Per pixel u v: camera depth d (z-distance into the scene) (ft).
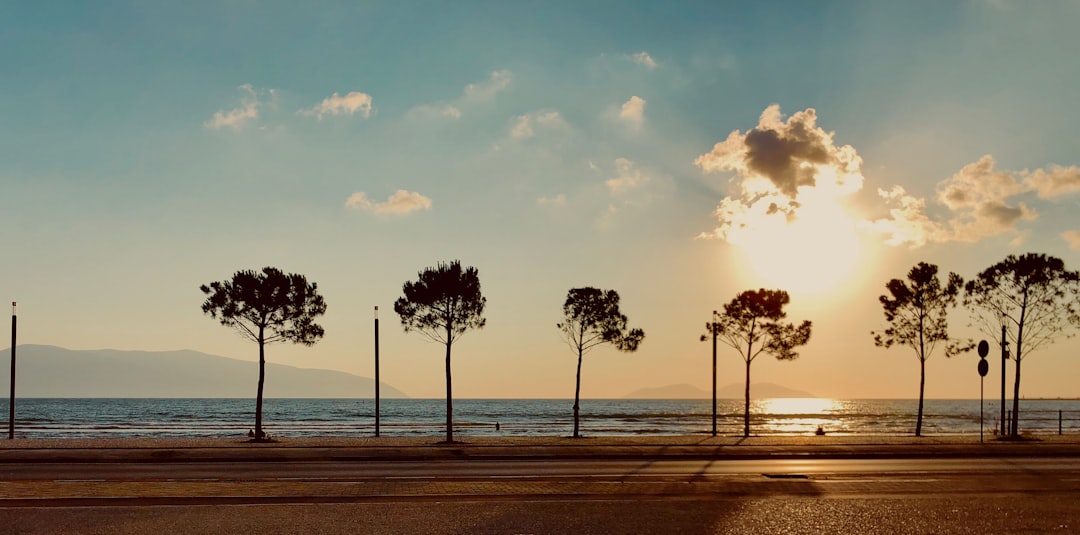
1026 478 69.87
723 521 46.52
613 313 151.84
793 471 76.23
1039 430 220.02
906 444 109.09
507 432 230.48
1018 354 141.28
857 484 64.18
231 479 68.13
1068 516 48.67
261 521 46.21
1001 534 43.27
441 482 65.21
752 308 155.02
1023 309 140.97
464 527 44.45
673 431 243.60
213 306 137.18
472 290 129.70
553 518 47.21
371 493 58.08
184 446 105.91
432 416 431.43
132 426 282.97
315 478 69.10
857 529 44.57
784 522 46.42
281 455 91.56
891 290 151.12
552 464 83.56
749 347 155.43
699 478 68.90
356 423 320.91
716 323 156.97
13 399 149.79
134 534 42.52
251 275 138.31
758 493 58.49
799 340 153.79
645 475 71.51
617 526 44.86
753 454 95.50
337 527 44.42
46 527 44.34
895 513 49.57
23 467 80.23
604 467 79.92
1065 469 79.10
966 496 57.41
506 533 42.86
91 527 44.37
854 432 215.72
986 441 124.47
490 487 61.52
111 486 61.93
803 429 259.60
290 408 606.55
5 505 52.37
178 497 55.98
